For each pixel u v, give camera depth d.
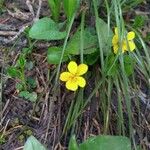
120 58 0.11
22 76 0.11
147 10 0.14
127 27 0.13
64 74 0.11
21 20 0.13
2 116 0.11
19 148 0.11
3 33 0.13
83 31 0.11
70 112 0.11
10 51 0.12
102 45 0.11
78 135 0.11
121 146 0.10
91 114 0.12
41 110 0.11
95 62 0.12
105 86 0.12
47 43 0.12
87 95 0.12
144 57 0.12
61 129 0.11
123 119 0.12
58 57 0.11
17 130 0.11
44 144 0.11
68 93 0.12
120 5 0.12
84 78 0.12
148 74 0.12
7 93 0.12
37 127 0.11
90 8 0.13
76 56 0.12
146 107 0.12
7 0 0.14
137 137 0.11
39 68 0.12
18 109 0.11
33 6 0.13
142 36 0.13
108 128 0.11
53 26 0.12
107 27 0.12
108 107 0.11
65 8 0.12
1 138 0.11
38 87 0.12
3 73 0.12
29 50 0.12
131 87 0.12
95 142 0.10
